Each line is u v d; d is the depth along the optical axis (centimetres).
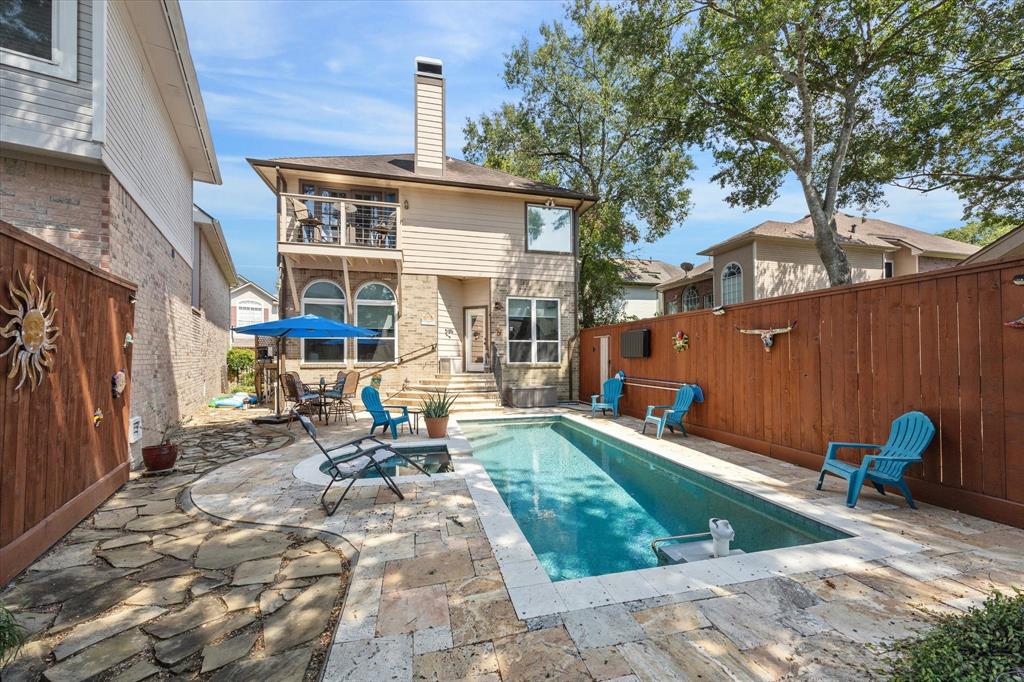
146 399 689
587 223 1844
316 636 249
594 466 696
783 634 244
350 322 1243
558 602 277
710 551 366
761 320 689
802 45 1191
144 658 229
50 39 529
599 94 1789
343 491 508
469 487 525
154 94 780
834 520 411
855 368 537
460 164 1536
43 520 354
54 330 373
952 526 392
